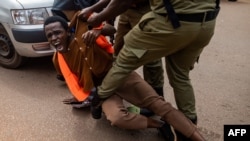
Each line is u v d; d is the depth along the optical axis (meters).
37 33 3.82
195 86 4.09
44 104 3.54
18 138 2.98
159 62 3.20
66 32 2.95
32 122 3.22
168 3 2.19
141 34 2.36
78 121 3.26
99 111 2.92
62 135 3.05
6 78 4.09
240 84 4.20
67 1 3.31
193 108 2.77
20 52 4.01
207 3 2.27
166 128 2.95
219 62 4.91
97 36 2.68
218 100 3.77
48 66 4.44
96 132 3.11
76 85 3.17
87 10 2.77
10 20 3.87
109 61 2.93
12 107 3.46
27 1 3.82
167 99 3.74
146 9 2.79
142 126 2.84
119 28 3.16
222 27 6.95
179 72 2.65
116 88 2.67
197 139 2.69
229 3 9.87
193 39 2.36
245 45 5.78
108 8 2.46
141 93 2.85
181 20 2.22
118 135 3.08
